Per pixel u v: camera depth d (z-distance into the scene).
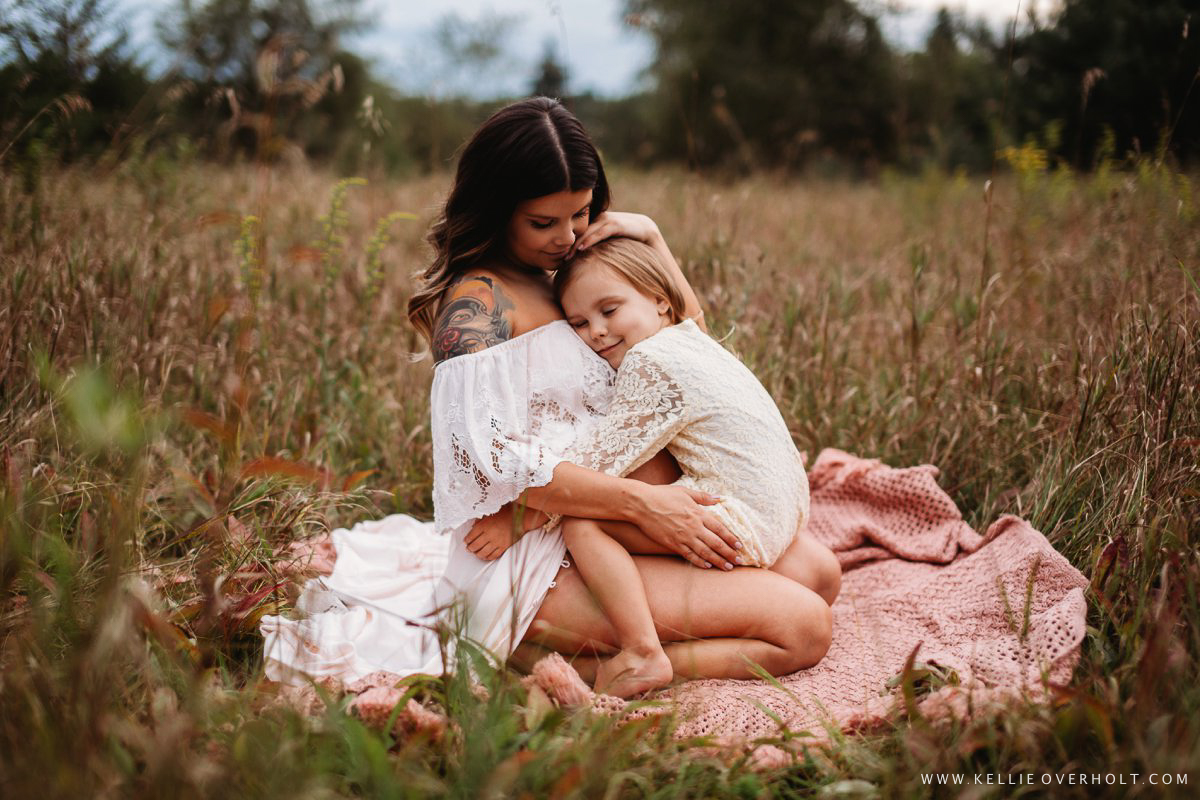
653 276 2.21
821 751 1.70
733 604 2.06
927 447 3.11
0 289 2.85
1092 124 6.81
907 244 5.21
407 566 2.53
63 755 1.36
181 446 2.93
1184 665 1.72
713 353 2.21
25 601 1.92
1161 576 1.89
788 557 2.34
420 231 5.68
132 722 1.49
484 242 2.20
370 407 3.36
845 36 19.25
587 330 2.22
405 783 1.45
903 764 1.64
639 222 2.41
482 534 2.12
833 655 2.25
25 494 2.03
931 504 2.76
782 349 3.47
